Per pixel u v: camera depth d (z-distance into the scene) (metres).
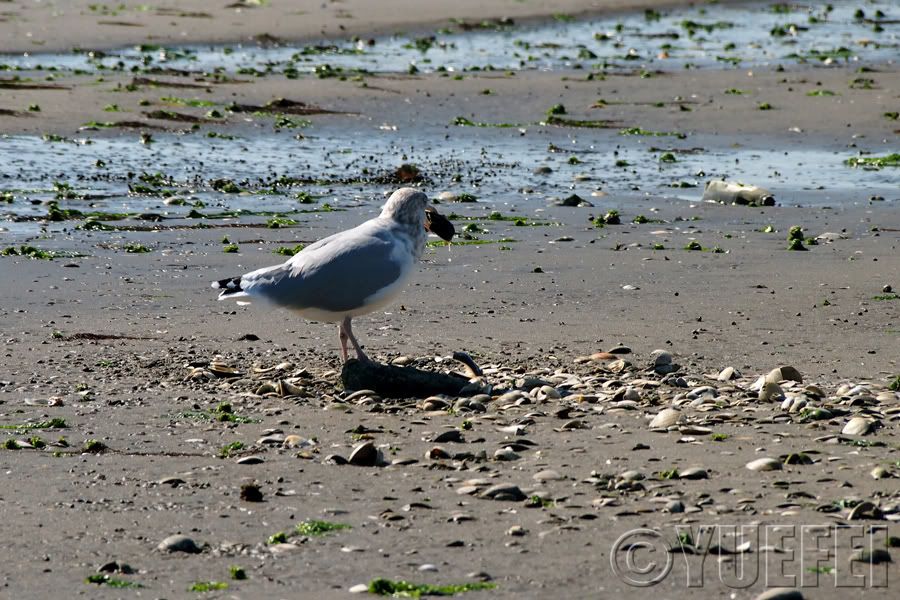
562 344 17.03
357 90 42.78
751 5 71.19
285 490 11.01
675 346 16.98
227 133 35.94
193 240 23.67
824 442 12.44
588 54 52.69
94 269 21.14
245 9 61.34
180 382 14.99
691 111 40.50
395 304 19.19
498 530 9.97
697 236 24.67
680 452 12.11
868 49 55.38
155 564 9.33
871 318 18.53
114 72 45.09
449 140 36.25
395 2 65.38
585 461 11.84
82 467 11.71
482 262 22.08
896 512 10.24
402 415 13.68
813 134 37.25
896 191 29.66
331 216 26.39
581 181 30.84
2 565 9.30
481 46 55.16
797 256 22.80
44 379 15.01
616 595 8.73
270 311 18.73
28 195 27.36
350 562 9.35
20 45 50.56
